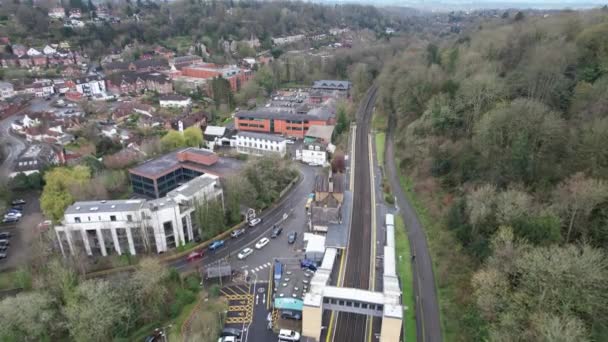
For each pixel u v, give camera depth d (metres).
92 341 67.06
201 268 91.88
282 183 128.50
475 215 83.25
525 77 116.69
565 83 106.44
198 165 128.38
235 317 77.44
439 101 139.38
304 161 151.88
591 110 90.12
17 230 108.88
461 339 70.44
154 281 76.25
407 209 115.75
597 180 72.06
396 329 68.31
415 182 126.38
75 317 68.62
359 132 177.88
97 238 95.31
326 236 98.00
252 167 118.62
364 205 117.75
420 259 93.94
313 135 164.75
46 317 69.62
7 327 66.38
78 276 83.50
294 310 75.44
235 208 108.19
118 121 195.62
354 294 74.00
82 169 116.25
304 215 114.94
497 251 70.88
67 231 91.38
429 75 165.00
